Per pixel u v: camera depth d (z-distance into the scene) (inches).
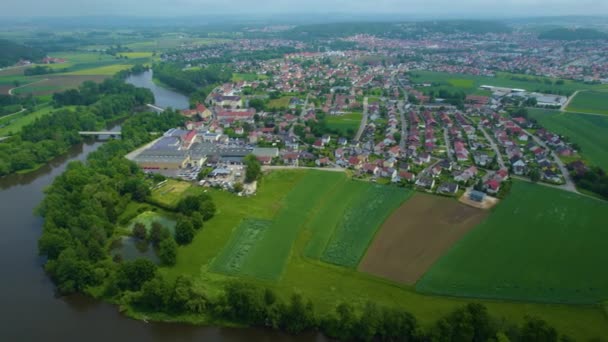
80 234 5000.0
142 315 4151.1
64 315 4217.5
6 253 5295.3
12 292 4547.2
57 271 4461.1
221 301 4131.4
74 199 5807.1
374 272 4648.1
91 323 4109.3
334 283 4468.5
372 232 5492.1
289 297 4242.1
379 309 3885.3
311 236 5428.2
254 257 4982.8
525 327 3400.6
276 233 5516.7
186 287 4185.5
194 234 5428.2
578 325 3818.9
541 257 4891.7
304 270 4712.1
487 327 3464.6
